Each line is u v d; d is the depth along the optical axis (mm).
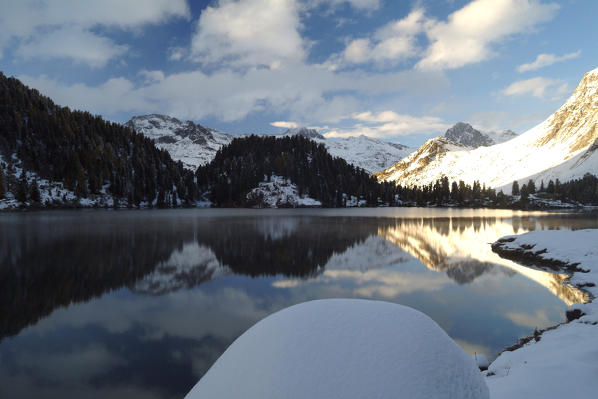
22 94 143125
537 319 11844
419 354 2850
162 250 28031
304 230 44656
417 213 94625
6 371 8930
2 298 15188
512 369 6789
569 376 5512
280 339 2998
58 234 38312
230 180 152000
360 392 2475
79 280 18375
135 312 13461
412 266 21891
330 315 3258
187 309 13836
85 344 10586
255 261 23656
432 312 12891
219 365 3039
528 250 24750
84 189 115625
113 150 143750
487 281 17688
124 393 7871
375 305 3482
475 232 42656
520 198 163625
